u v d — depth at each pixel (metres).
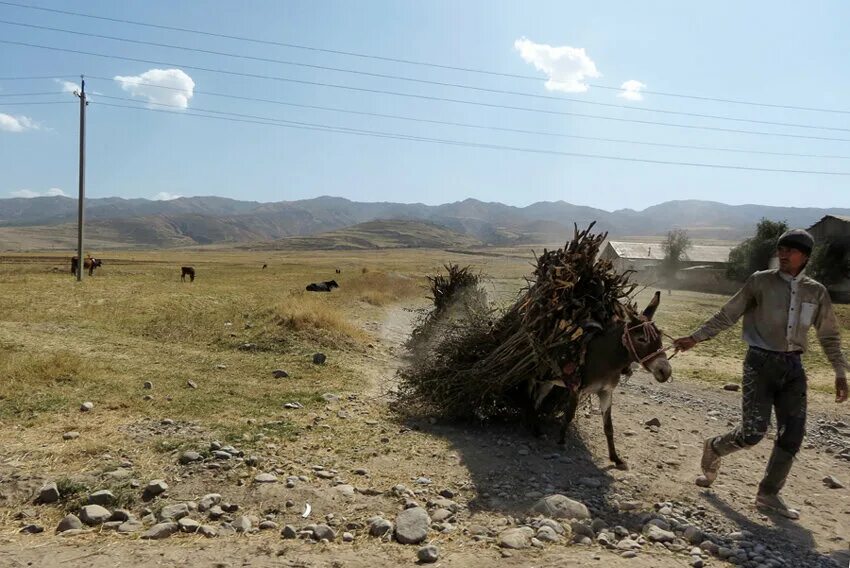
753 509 6.03
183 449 6.73
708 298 49.97
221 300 24.44
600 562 4.54
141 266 67.38
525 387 8.47
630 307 7.36
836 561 5.00
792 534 5.50
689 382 13.90
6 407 8.02
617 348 6.90
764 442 8.52
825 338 5.84
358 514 5.46
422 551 4.60
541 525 5.32
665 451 7.93
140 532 5.02
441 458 7.09
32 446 6.67
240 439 7.21
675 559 4.79
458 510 5.64
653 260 71.00
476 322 9.13
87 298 22.62
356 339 15.62
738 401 11.99
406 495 5.86
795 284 5.70
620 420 9.42
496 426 8.66
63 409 8.08
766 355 5.77
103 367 10.71
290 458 6.73
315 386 10.61
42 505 5.49
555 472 6.87
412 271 61.97
